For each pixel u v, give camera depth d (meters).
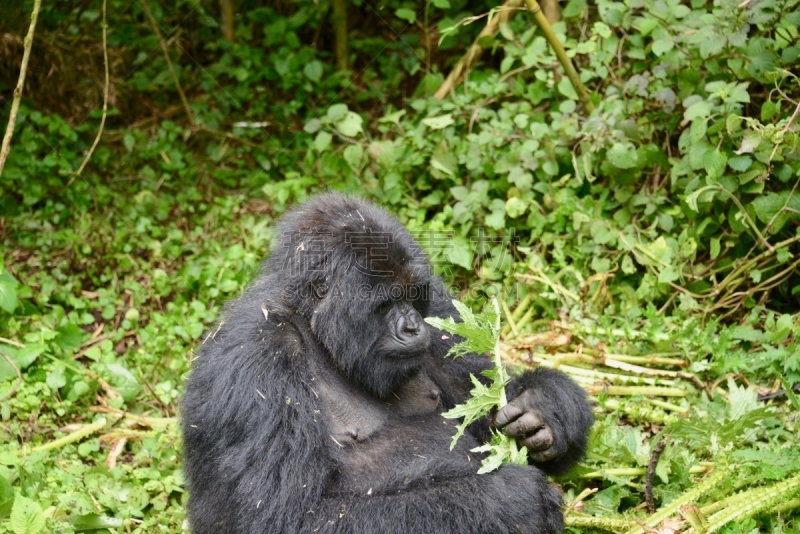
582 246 7.28
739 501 4.79
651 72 7.62
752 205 6.66
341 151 8.34
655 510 4.99
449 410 5.02
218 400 4.38
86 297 7.52
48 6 9.70
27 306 7.13
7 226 8.41
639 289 6.98
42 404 6.26
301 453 4.27
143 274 7.82
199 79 10.21
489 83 8.20
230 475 4.30
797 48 6.73
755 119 6.73
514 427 4.65
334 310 4.57
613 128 7.23
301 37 10.61
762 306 6.79
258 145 9.45
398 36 10.24
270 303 4.66
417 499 4.21
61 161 8.82
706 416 5.82
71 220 8.54
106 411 6.31
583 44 7.62
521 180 7.39
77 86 9.66
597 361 6.45
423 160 7.95
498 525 4.21
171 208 8.77
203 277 7.45
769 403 5.98
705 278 7.05
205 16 10.17
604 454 5.41
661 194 7.29
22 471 5.45
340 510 4.21
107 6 9.99
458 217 7.49
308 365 4.55
